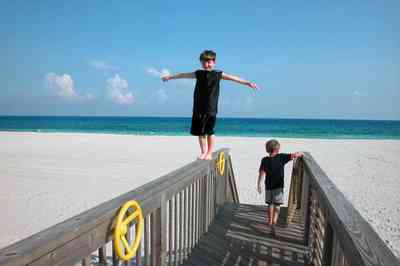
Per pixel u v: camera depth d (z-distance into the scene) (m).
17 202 8.06
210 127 4.23
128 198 1.97
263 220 4.98
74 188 9.56
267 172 4.65
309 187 3.88
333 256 2.21
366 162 15.40
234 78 4.22
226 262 3.51
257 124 84.50
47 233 1.30
